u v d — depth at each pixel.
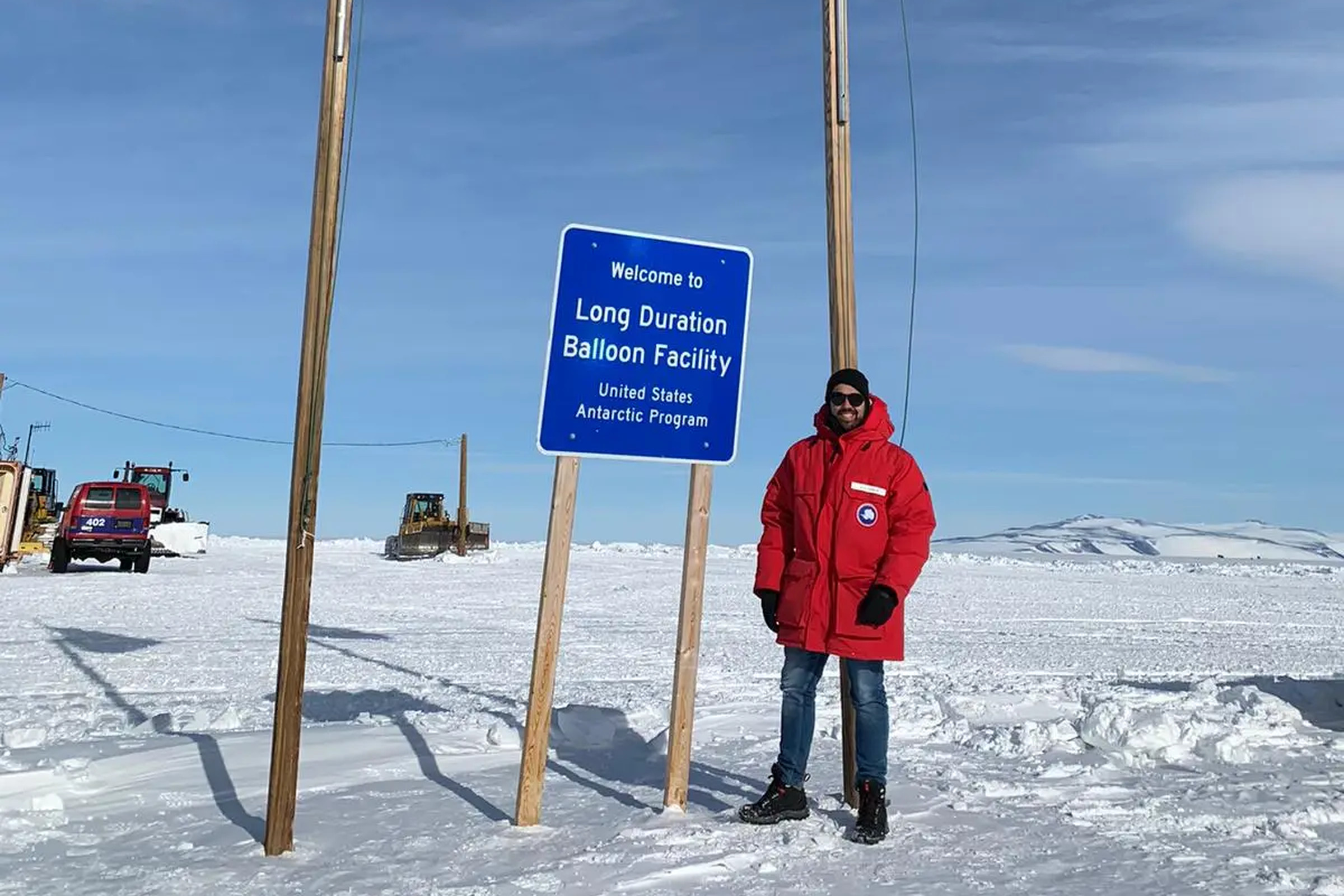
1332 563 45.72
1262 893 3.70
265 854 4.22
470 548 44.91
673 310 4.88
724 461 4.91
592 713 6.79
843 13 5.00
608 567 36.47
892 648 4.41
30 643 13.38
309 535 4.25
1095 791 5.21
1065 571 39.09
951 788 5.26
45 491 39.28
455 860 4.12
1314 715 7.41
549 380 4.71
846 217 4.95
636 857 4.07
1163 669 11.66
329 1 4.22
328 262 4.19
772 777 4.62
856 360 4.91
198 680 10.08
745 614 18.98
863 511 4.44
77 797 5.21
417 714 7.42
